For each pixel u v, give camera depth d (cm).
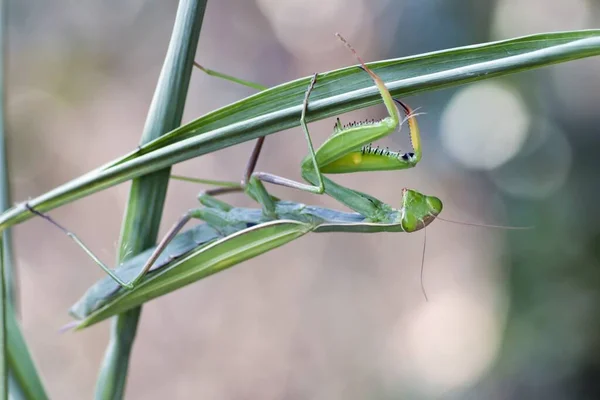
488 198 69
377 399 65
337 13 74
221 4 71
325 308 68
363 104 30
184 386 61
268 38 73
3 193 32
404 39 71
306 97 30
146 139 30
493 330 64
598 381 56
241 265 67
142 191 31
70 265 62
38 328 59
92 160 65
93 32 66
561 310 59
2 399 30
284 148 70
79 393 57
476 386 62
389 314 70
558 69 66
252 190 33
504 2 66
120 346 32
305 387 64
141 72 68
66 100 65
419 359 68
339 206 68
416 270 73
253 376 63
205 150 30
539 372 59
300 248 70
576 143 64
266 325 65
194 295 64
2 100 32
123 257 31
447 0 68
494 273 66
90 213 63
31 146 63
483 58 30
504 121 68
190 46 30
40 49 64
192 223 64
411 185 74
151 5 68
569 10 64
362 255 72
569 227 62
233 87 71
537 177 66
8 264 31
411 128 31
